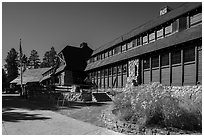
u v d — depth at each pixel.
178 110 8.71
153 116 9.16
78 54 44.12
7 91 47.16
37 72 58.50
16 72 79.44
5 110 16.98
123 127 9.58
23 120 12.41
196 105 8.96
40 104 21.62
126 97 11.41
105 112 12.48
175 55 18.84
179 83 18.06
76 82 38.16
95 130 9.97
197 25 18.11
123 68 27.42
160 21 23.66
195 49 16.61
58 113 15.32
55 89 29.67
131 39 28.11
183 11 20.17
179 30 19.95
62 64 41.41
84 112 14.93
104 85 32.03
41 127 10.59
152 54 21.78
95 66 34.53
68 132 9.61
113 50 32.91
